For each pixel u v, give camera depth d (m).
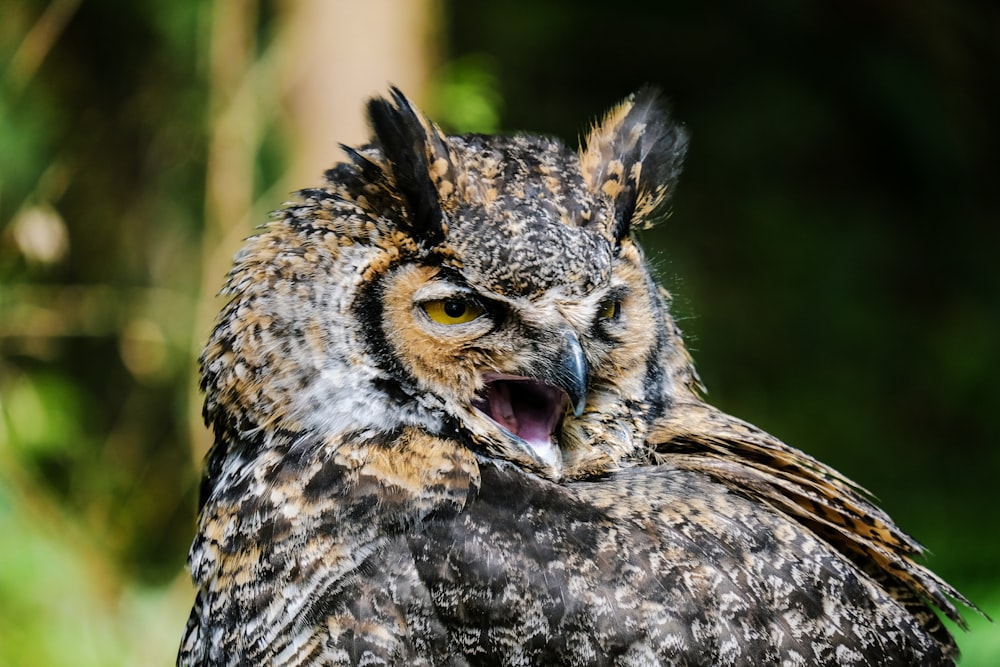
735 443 5.94
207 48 13.19
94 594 10.93
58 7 12.59
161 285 13.56
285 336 5.59
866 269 16.47
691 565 5.20
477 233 5.41
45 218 11.18
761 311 15.89
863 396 15.48
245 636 5.45
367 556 5.32
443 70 12.70
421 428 5.62
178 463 13.37
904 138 16.97
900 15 17.02
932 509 14.05
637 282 5.87
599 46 16.91
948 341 16.14
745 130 16.86
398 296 5.52
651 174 6.16
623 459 5.87
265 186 12.75
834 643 5.20
